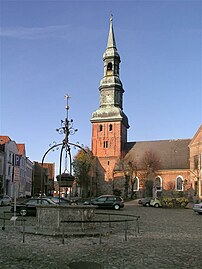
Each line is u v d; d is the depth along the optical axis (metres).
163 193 78.69
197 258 11.28
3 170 64.25
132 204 57.97
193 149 72.06
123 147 89.00
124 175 80.50
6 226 19.89
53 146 20.59
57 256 11.12
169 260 10.89
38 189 103.75
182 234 18.12
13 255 11.18
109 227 19.62
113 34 91.62
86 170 78.75
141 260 10.78
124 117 89.25
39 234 15.86
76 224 17.12
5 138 67.94
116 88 89.44
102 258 10.93
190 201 67.38
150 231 19.39
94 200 43.38
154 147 86.62
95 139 88.06
